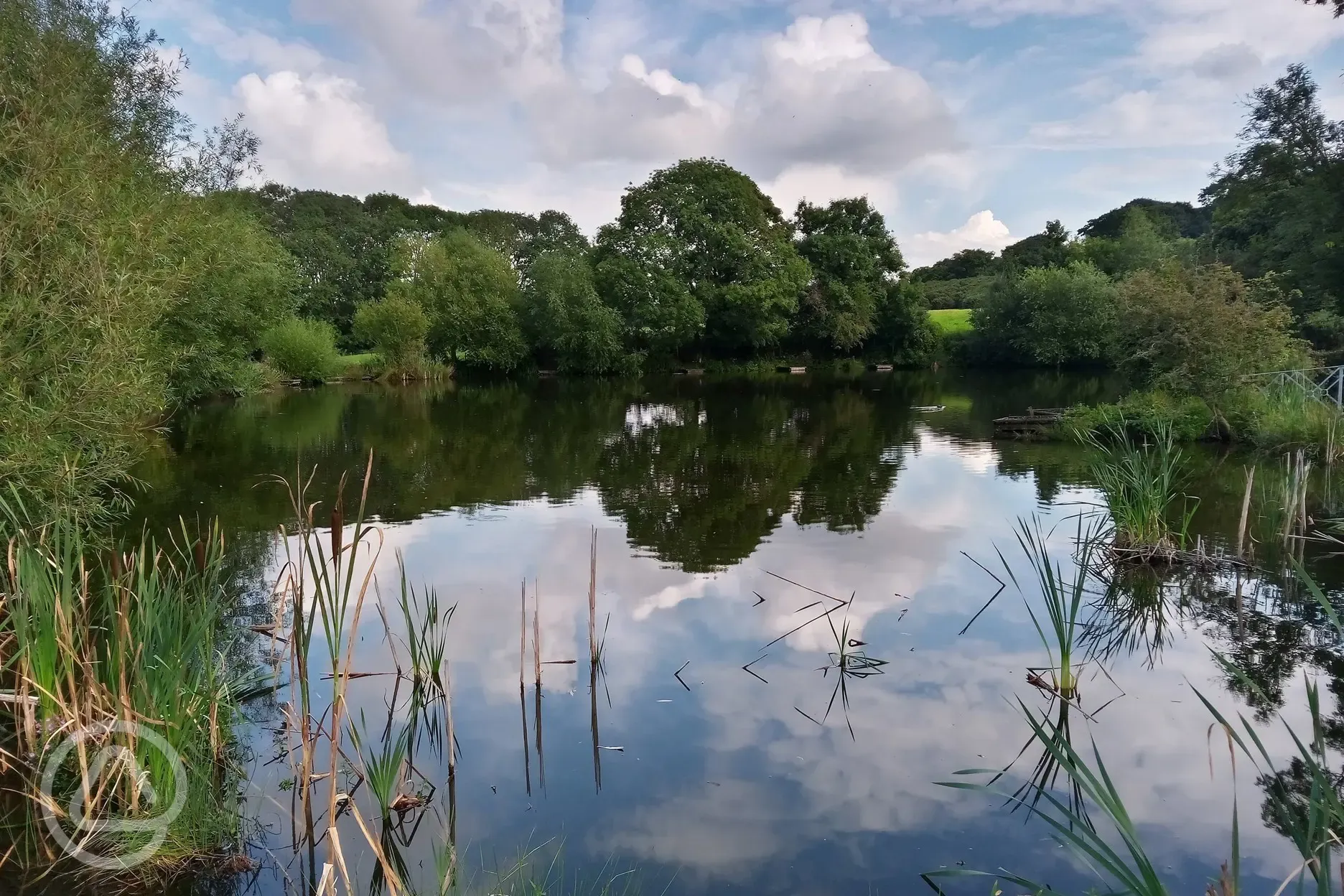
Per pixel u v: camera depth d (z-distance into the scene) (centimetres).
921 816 400
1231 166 2286
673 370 4144
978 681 551
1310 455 1292
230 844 377
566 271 3778
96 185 620
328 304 4516
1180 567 784
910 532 955
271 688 539
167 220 873
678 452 1579
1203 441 1512
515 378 3728
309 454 1505
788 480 1297
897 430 1900
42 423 530
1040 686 542
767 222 4259
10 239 547
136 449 697
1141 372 1684
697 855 371
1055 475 1303
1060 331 3950
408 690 544
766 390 3116
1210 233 2820
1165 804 407
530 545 905
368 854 371
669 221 4091
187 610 494
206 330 1636
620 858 368
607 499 1154
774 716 505
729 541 922
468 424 2005
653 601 718
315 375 3170
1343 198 2022
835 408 2434
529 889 344
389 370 3491
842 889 348
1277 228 2277
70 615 429
